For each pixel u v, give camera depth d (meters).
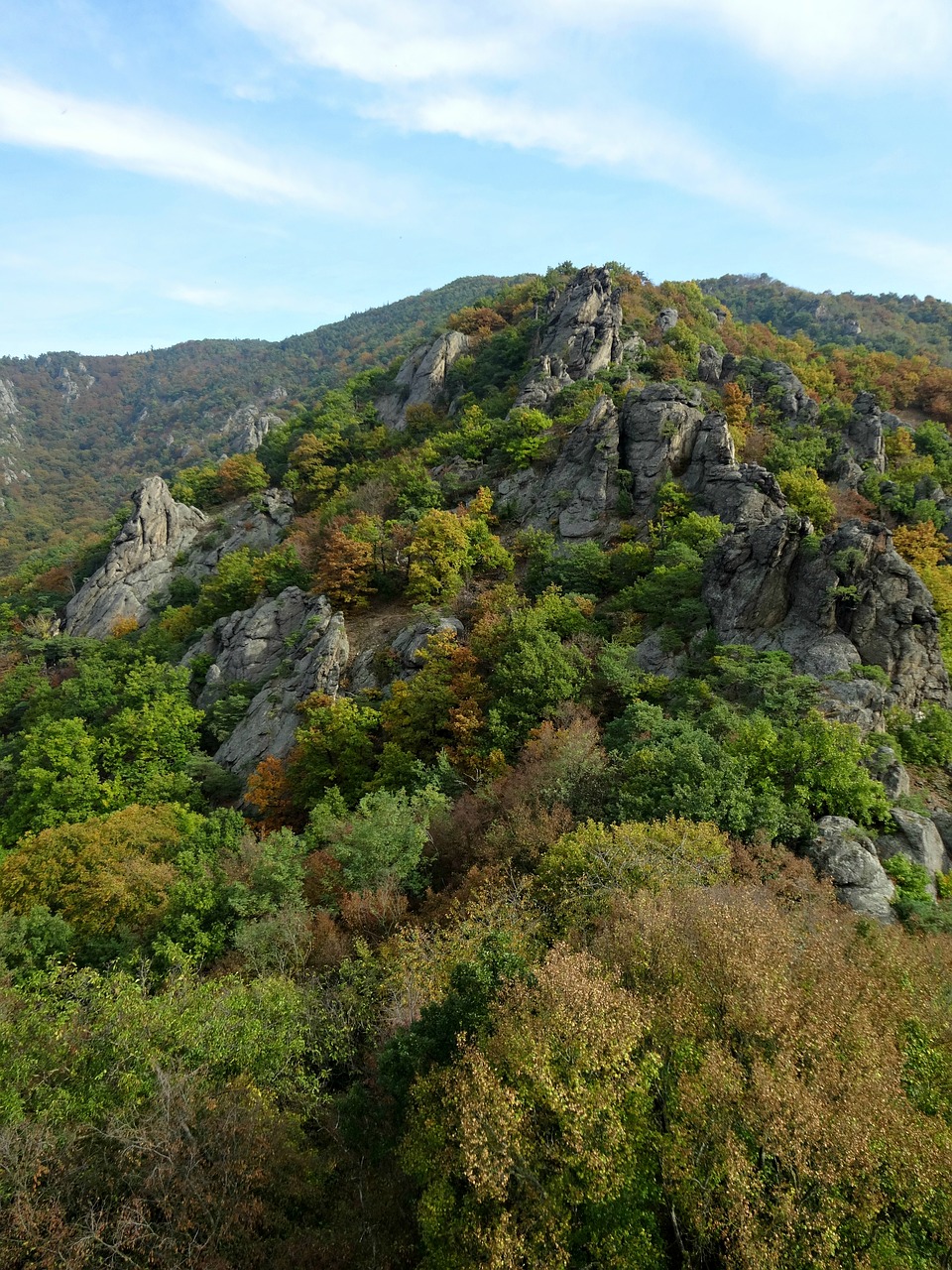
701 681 36.94
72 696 64.12
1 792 54.75
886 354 115.44
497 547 62.78
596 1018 13.45
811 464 66.00
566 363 88.75
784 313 196.62
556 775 30.97
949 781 31.66
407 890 29.75
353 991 22.27
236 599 75.81
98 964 27.02
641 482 60.88
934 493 64.62
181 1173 14.68
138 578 91.31
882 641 36.56
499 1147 12.43
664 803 26.66
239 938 25.69
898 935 19.66
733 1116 12.29
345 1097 18.77
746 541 42.22
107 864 31.59
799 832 25.69
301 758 47.28
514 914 21.61
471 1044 14.96
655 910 17.75
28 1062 16.20
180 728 56.91
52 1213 13.23
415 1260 14.58
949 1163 11.79
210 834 34.44
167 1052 17.27
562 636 46.53
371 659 55.69
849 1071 12.61
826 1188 11.30
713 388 82.44
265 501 94.94
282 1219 15.22
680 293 120.81
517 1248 11.46
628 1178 12.03
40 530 187.00
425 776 38.62
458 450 83.19
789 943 16.11
